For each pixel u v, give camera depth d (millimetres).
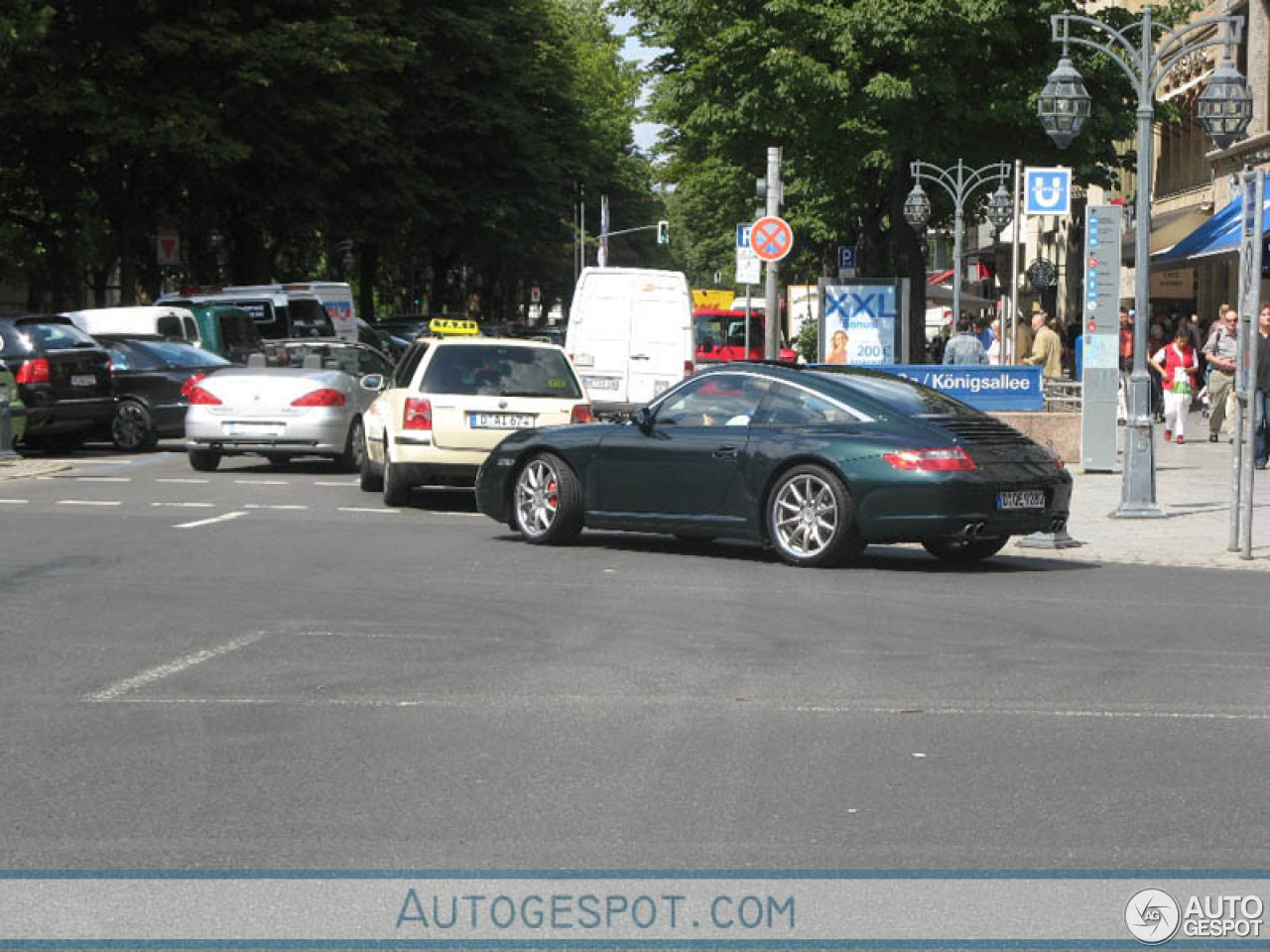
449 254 86500
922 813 8891
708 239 105812
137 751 10141
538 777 9555
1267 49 55594
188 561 18859
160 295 67750
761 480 19328
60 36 56250
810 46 50656
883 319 42094
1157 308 70438
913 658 13312
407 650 13484
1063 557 20688
